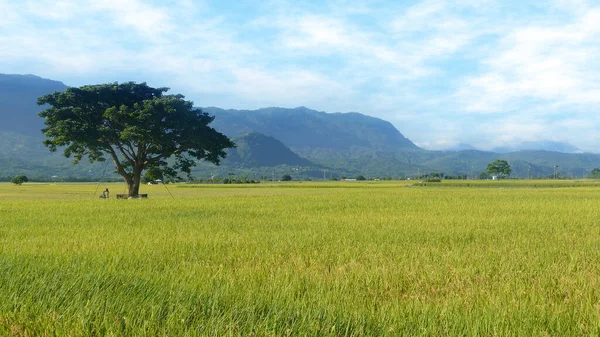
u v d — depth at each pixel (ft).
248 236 42.63
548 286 22.94
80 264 26.48
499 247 36.04
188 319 16.22
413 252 32.94
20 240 40.75
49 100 148.56
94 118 151.94
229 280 22.68
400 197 132.05
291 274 24.68
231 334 14.67
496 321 16.55
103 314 16.81
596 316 17.25
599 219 59.88
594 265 28.14
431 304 19.31
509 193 165.27
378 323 16.46
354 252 33.09
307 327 15.66
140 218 64.23
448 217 63.62
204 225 53.93
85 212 75.61
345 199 119.44
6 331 15.37
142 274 24.34
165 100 148.66
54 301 18.12
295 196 141.08
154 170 157.07
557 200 111.86
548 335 15.62
